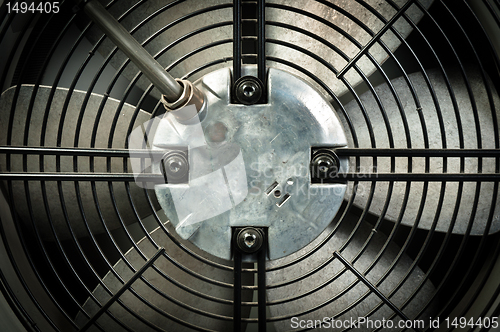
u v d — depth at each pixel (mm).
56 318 453
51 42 467
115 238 502
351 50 431
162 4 433
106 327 451
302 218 396
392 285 457
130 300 451
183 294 452
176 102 369
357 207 476
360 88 492
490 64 473
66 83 470
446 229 435
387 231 510
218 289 455
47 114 400
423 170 438
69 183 438
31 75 463
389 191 399
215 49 437
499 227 429
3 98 424
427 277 404
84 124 433
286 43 395
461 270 494
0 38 396
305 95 393
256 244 391
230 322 454
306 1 428
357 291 454
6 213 432
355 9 429
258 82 391
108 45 439
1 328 396
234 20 393
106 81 478
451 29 486
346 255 461
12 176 395
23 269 442
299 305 451
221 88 394
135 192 449
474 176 392
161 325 450
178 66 440
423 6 415
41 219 442
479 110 434
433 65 494
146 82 445
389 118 441
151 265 407
